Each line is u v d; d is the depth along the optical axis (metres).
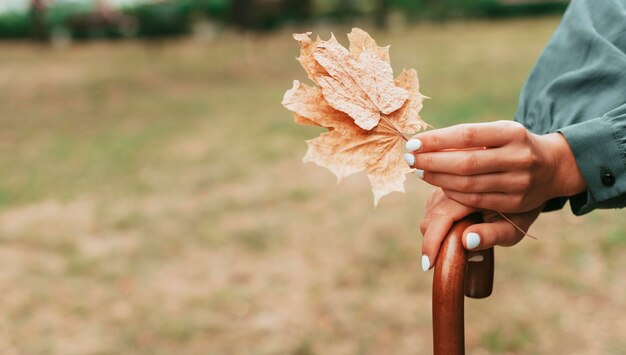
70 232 5.36
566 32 1.07
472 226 0.83
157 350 3.61
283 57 16.41
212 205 5.82
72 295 4.28
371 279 4.27
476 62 13.69
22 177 7.15
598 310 3.74
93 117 10.54
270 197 5.93
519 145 0.79
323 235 4.99
